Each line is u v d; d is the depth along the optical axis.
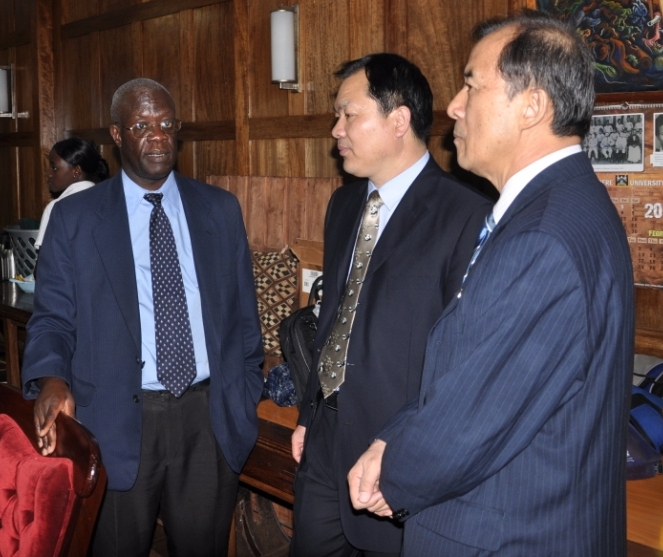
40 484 1.28
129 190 1.98
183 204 2.03
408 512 1.19
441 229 1.59
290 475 2.26
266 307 2.92
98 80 4.28
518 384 1.07
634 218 2.19
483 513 1.15
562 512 1.11
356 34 2.89
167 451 1.95
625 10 2.12
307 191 2.97
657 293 2.19
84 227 1.91
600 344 1.08
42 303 1.91
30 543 1.28
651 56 2.09
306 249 2.77
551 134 1.18
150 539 1.99
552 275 1.06
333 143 3.03
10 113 4.93
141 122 1.91
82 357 1.91
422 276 1.58
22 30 4.76
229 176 3.28
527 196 1.17
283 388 2.60
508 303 1.08
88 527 1.33
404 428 1.17
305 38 3.07
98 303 1.90
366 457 1.32
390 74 1.67
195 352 1.97
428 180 1.67
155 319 1.92
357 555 1.86
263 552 2.88
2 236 4.23
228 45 3.44
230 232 2.08
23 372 1.85
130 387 1.88
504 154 1.22
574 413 1.10
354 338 1.65
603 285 1.08
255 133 3.33
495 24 1.28
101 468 1.32
